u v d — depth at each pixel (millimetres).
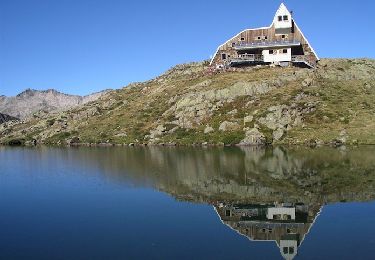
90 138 90938
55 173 49844
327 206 30016
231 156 59000
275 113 77750
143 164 54094
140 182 41875
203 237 23922
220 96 88188
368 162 48062
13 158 67625
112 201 33938
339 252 20891
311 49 104812
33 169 53688
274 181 39562
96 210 31062
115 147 81250
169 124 86250
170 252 21578
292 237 23516
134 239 23844
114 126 94750
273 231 24750
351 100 80250
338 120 73875
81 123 102938
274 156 56906
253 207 30438
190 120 85000
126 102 109750
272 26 105688
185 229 25594
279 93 85500
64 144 92000
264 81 88812
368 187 35531
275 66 101125
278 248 21750
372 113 74562
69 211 30984
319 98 81875
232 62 104938
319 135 70438
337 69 95625
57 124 107062
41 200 35188
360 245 21828
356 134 68688
